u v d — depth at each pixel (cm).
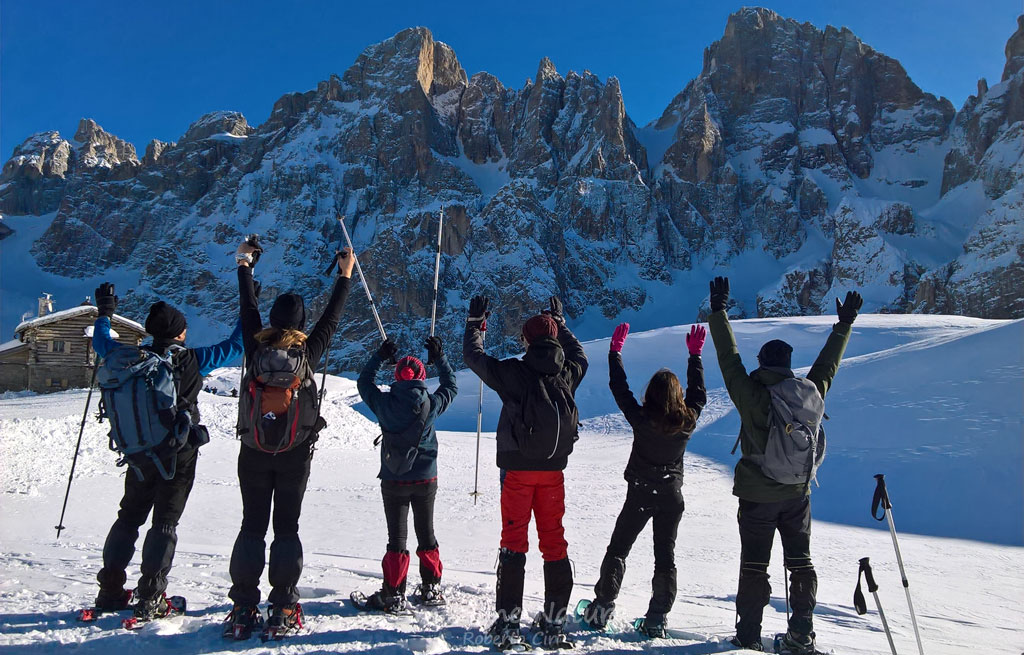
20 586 512
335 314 471
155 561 428
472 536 1221
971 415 2880
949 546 1546
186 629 414
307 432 434
